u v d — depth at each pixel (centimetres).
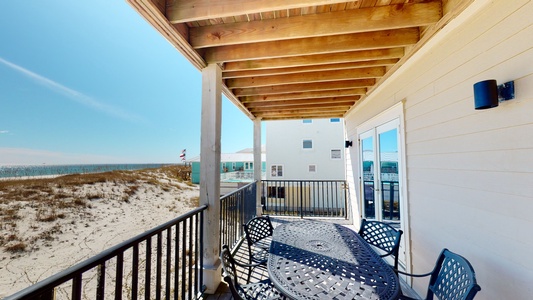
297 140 1293
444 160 193
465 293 115
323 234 221
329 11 188
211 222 238
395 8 180
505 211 138
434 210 208
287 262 159
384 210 322
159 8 162
